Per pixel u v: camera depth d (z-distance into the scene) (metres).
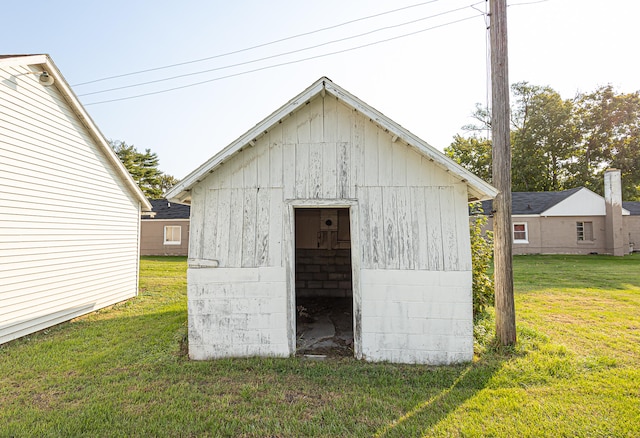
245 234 4.93
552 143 31.97
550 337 5.52
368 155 4.89
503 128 5.28
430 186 4.77
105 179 8.69
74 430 3.14
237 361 4.67
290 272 4.87
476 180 4.40
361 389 3.91
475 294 6.79
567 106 31.58
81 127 7.82
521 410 3.40
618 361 4.56
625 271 13.34
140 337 5.89
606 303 8.02
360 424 3.22
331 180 4.91
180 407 3.54
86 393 3.87
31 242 6.28
